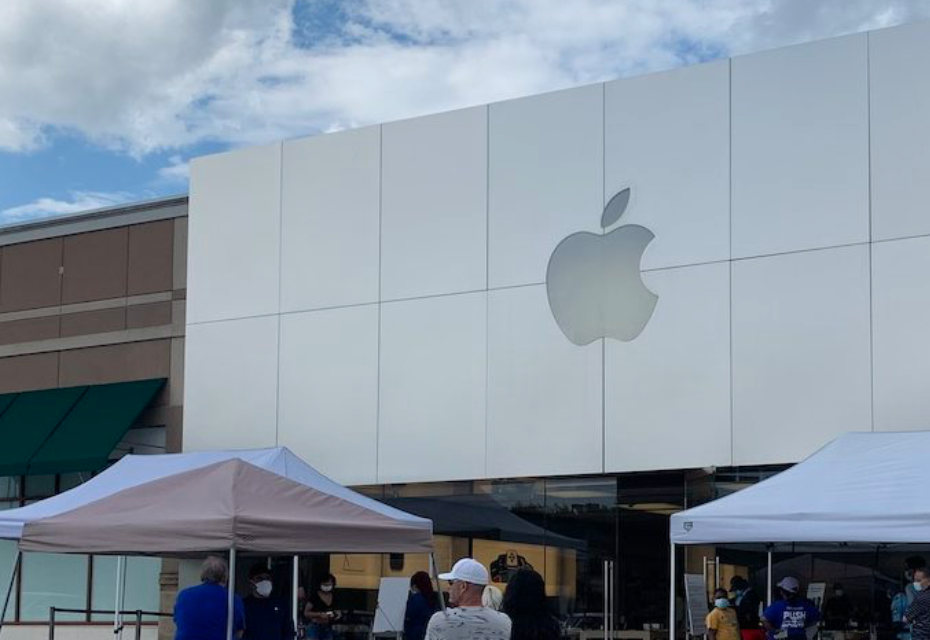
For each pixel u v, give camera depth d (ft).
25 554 77.66
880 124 55.36
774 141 57.77
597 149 62.34
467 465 64.03
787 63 57.88
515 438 62.85
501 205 64.69
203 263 73.41
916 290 53.72
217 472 35.37
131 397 73.97
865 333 54.60
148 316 75.25
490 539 63.05
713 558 57.21
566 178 63.00
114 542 33.86
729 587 56.65
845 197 55.77
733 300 57.88
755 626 55.11
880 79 55.57
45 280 79.15
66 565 76.48
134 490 35.37
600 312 61.26
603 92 62.54
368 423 67.21
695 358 58.54
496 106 65.46
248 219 72.38
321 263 69.77
